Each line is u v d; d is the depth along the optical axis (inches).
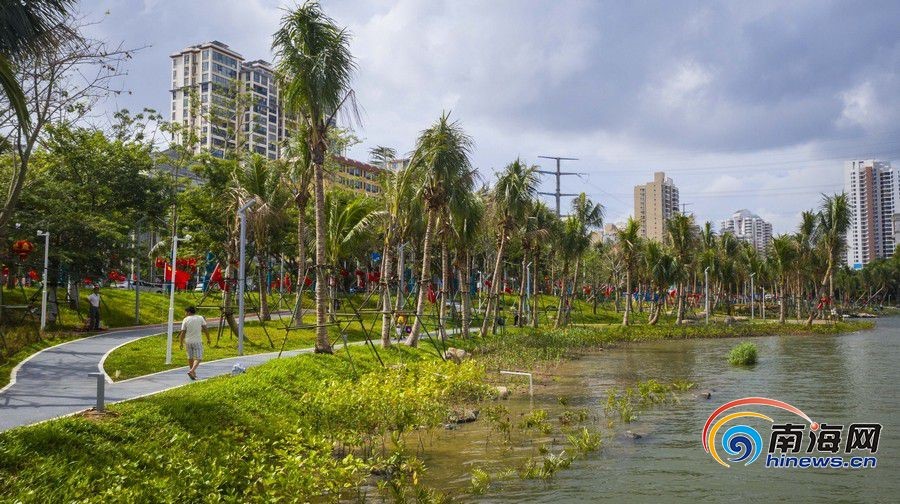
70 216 1240.8
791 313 4023.1
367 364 927.0
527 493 474.6
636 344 2011.6
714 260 3223.4
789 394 968.3
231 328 1206.9
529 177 1590.8
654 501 460.8
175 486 367.6
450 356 1170.0
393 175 1304.1
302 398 610.2
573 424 724.0
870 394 967.6
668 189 5777.6
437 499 440.8
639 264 2755.9
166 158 1754.4
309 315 1763.0
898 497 473.4
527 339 1596.9
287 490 385.7
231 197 1524.4
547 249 2501.2
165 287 1893.5
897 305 6072.8
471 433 665.6
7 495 330.6
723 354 1665.8
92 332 1205.7
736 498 469.7
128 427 459.8
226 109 2071.9
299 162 1349.7
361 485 483.5
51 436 403.2
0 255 1014.4
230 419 536.7
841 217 2815.0
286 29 892.6
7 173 1210.0
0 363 818.2
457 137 1200.2
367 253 1991.9
